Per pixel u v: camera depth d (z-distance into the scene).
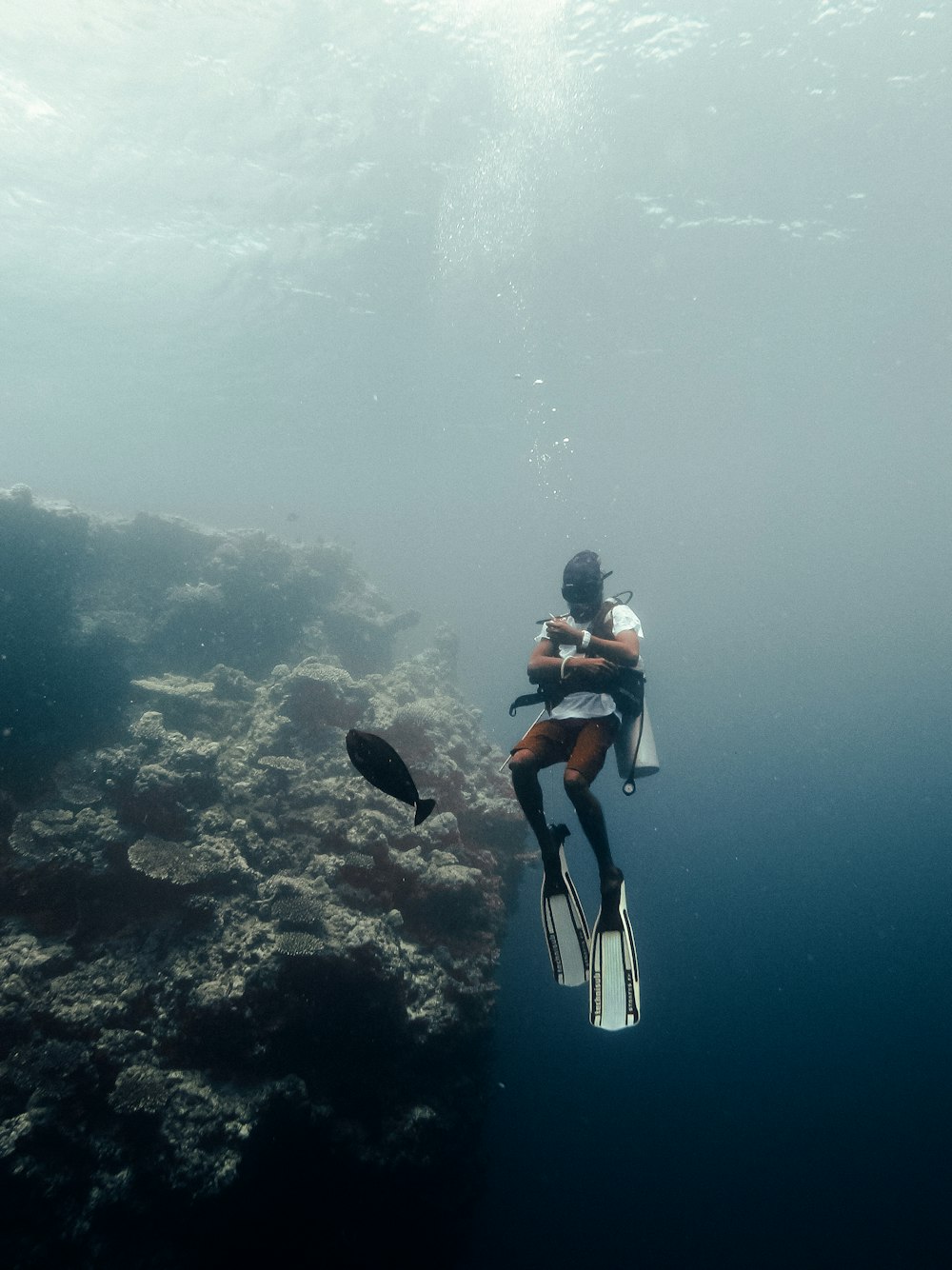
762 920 16.44
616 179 17.16
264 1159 5.74
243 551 15.34
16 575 11.51
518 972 11.91
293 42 12.82
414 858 8.38
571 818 20.55
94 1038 5.91
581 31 12.88
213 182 17.45
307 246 20.69
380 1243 6.50
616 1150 9.79
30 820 7.57
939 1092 11.26
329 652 15.91
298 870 7.89
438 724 12.02
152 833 7.75
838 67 13.55
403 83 13.93
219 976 6.38
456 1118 6.91
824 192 17.88
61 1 11.83
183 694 10.77
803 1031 12.56
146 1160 5.38
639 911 16.59
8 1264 4.97
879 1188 9.53
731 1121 10.49
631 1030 12.17
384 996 6.63
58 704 9.55
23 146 16.00
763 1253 8.60
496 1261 8.23
